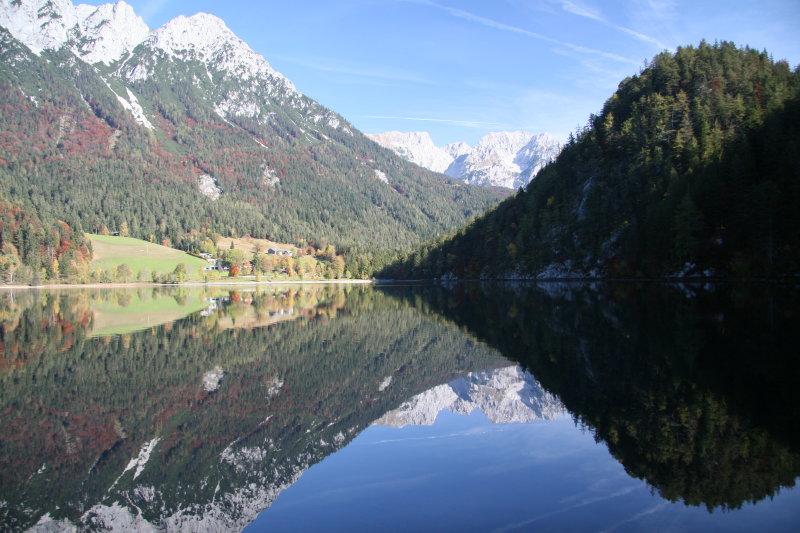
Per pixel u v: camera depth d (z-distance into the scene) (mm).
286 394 29125
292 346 44844
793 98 98375
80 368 34531
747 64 146250
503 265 155250
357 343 46500
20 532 14492
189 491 16578
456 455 18719
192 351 41750
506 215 167250
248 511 15000
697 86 137250
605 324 47500
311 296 123312
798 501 13484
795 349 30906
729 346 32594
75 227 197250
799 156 75500
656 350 33312
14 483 17406
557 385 26938
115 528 14422
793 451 16484
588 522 13062
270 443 21125
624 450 17578
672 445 17547
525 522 13336
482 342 44062
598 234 118000
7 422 23312
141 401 27047
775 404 20984
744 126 103375
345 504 15172
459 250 187500
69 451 20109
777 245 73812
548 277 130375
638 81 159750
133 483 17312
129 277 185000
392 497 15414
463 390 28766
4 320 63219
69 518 15258
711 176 87000
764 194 74438
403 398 28000
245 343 46188
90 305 89812
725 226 83688
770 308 50438
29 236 166750
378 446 20312
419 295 116250
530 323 52906
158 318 67438
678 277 89500
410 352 41656
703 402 21719
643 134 127812
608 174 128125
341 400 27906
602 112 163125
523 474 16438
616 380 26688
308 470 18094
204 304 94500
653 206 97562
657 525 12664
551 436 19781
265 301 104250
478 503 14648
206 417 24641
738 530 12242
